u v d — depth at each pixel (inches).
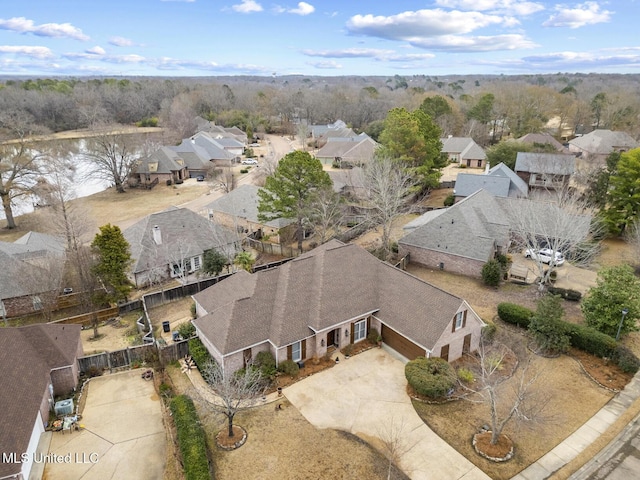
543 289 1470.2
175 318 1401.3
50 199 2156.7
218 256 1647.4
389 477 768.9
